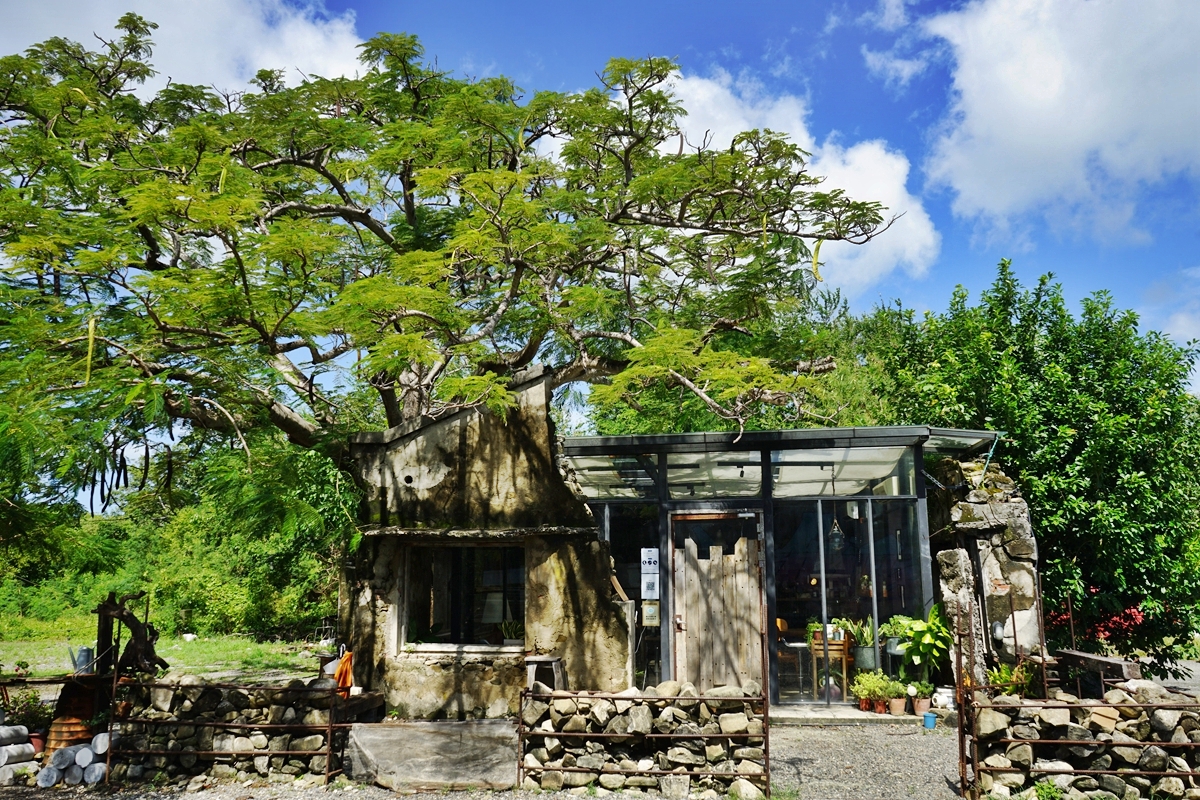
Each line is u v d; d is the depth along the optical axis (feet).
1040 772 22.52
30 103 40.45
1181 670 42.70
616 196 46.62
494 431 32.55
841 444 36.29
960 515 35.81
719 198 44.83
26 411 23.93
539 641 31.04
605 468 39.19
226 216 27.35
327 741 25.46
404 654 31.71
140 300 29.99
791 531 37.14
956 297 49.11
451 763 24.34
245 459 32.09
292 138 45.70
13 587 77.30
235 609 69.92
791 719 33.40
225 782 25.27
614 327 50.06
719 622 36.19
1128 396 42.06
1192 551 40.45
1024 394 42.14
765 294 49.24
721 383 35.88
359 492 33.94
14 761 26.48
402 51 47.55
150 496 40.34
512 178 31.68
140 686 26.91
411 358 31.81
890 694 34.14
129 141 40.50
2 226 32.94
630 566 37.11
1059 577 39.60
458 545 32.45
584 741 24.36
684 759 23.66
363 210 48.78
